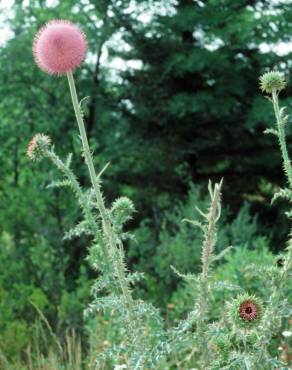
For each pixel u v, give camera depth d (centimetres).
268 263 724
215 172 1422
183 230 1036
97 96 1298
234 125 1348
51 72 388
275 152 1359
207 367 411
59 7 1244
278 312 407
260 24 1252
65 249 1096
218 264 986
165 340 396
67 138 1217
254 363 401
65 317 923
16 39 1202
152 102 1333
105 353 415
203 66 1238
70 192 1093
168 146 1348
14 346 829
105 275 421
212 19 1251
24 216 1073
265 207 1377
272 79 423
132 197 1345
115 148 1323
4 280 1028
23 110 1194
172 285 1012
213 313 643
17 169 1152
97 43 1280
